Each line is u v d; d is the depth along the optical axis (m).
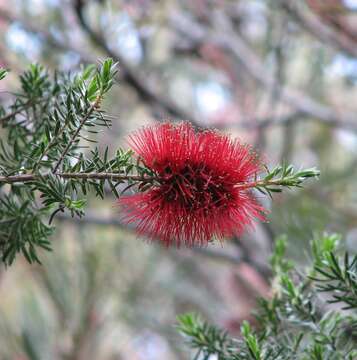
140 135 0.51
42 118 0.57
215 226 0.51
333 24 1.10
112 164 0.50
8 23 1.05
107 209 1.10
